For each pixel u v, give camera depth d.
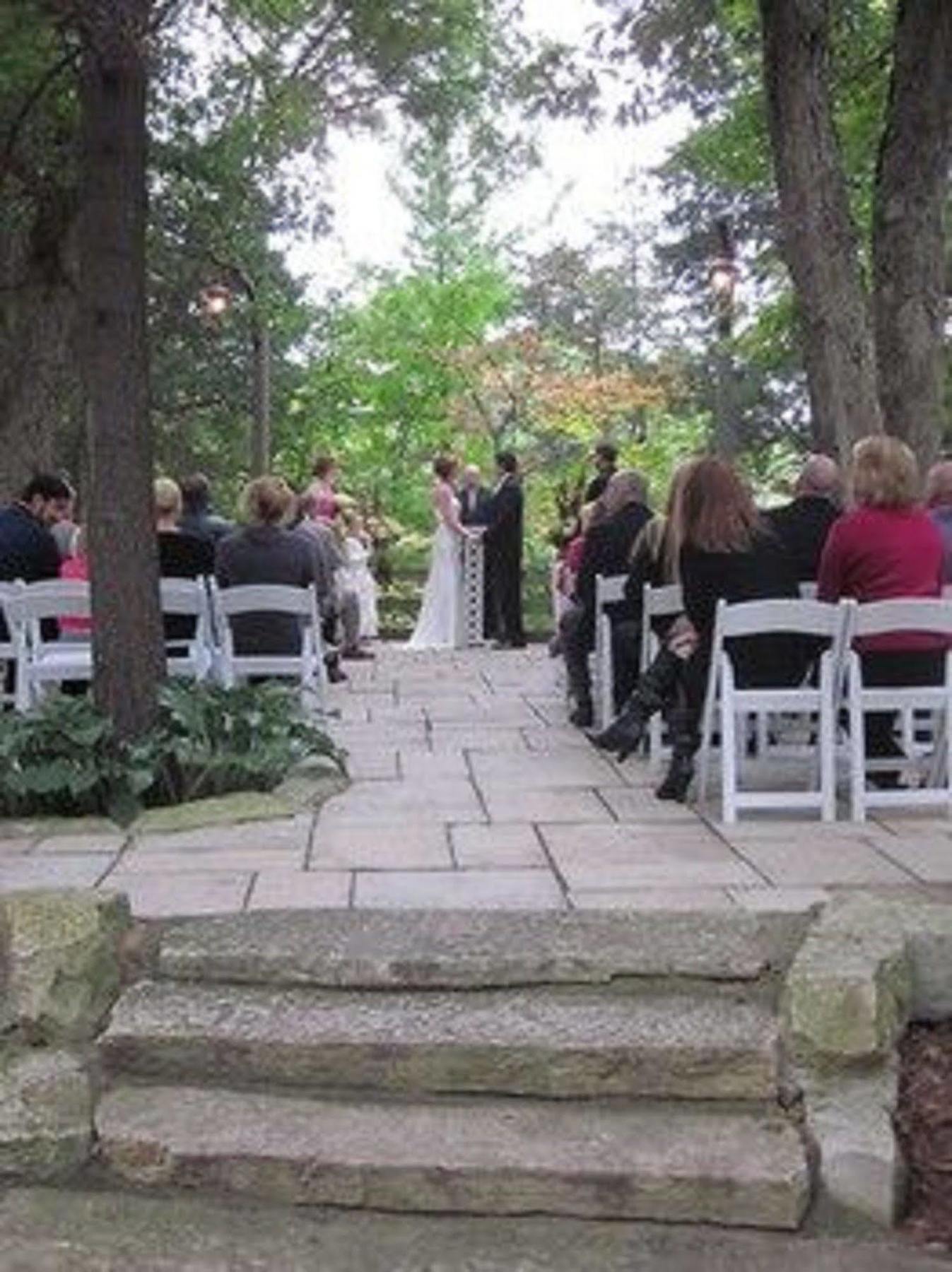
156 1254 2.81
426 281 21.23
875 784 5.79
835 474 6.56
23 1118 3.09
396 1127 3.09
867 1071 3.16
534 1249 2.83
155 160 12.12
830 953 3.37
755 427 27.55
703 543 5.51
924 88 8.45
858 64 10.34
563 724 7.71
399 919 3.74
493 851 4.75
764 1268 2.76
